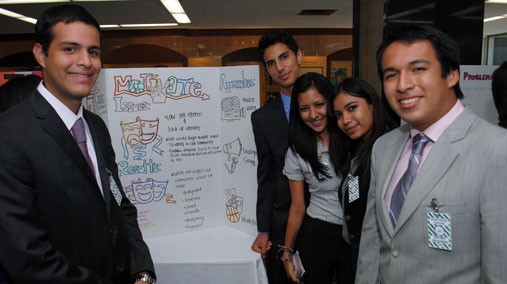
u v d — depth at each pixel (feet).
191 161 6.95
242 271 5.89
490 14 15.62
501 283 2.77
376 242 4.02
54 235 3.40
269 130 6.29
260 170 6.48
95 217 3.63
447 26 9.84
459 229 2.94
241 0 17.65
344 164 5.41
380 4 9.82
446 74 3.12
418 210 3.16
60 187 3.36
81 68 3.47
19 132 3.24
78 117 3.77
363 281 4.08
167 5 18.84
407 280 3.28
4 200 3.07
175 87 6.65
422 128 3.39
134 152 6.47
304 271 5.93
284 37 6.20
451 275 3.01
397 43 3.18
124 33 27.02
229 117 6.91
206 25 25.29
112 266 3.86
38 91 3.56
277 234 6.48
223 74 6.91
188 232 7.05
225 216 7.32
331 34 27.43
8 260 3.07
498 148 2.80
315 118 5.37
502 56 16.74
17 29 25.18
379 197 3.73
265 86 20.25
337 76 27.86
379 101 4.89
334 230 5.64
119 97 6.27
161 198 6.77
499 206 2.76
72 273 3.32
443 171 3.05
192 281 5.92
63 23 3.39
